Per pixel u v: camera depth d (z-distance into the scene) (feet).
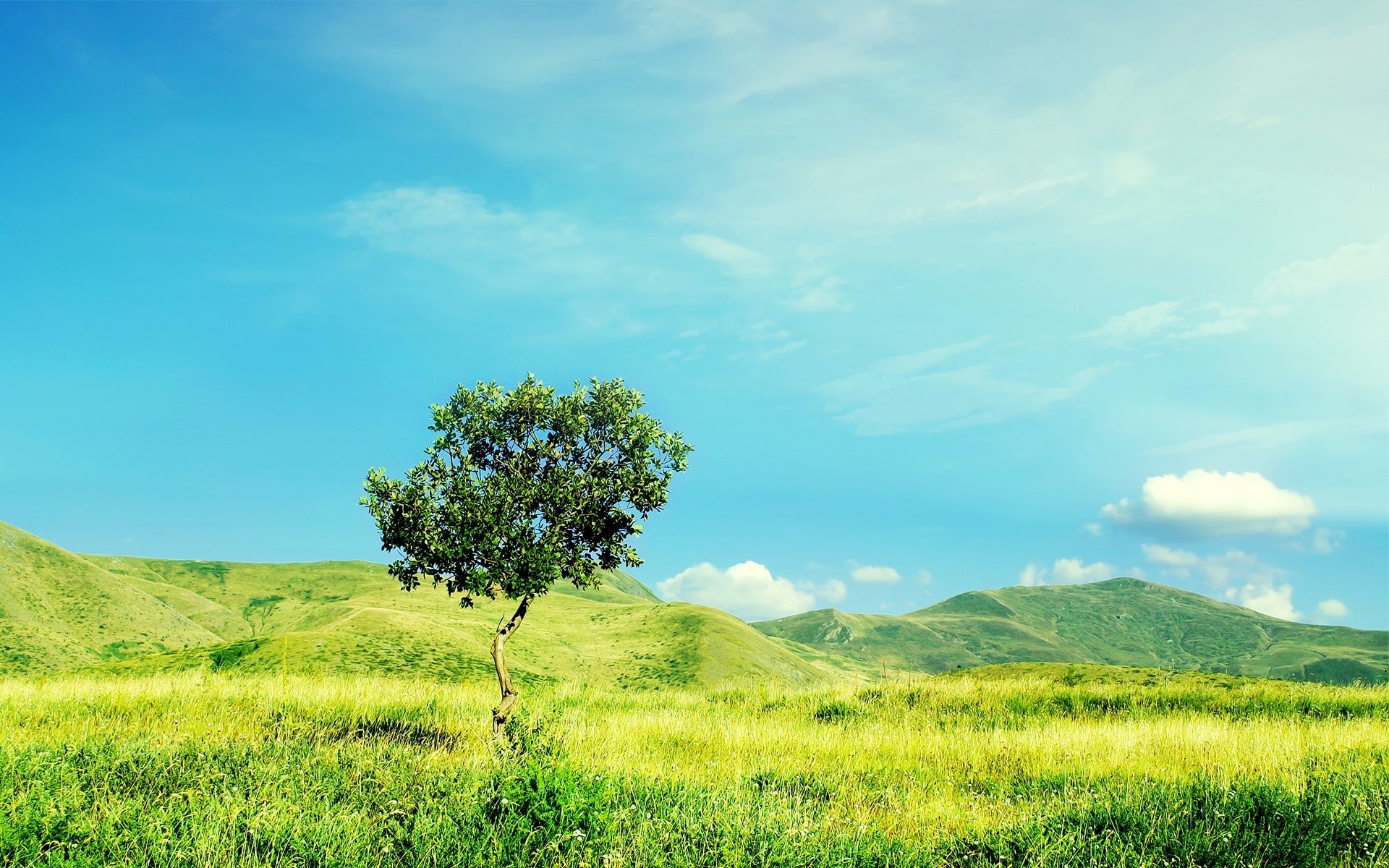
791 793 31.37
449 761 31.55
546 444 45.78
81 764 27.61
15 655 384.06
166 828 20.29
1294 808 24.54
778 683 95.30
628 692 88.43
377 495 43.96
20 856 18.53
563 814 21.21
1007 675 102.42
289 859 19.22
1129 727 50.85
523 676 282.15
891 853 22.33
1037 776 36.40
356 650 257.14
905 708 71.05
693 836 21.81
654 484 45.85
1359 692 70.64
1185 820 24.54
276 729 37.52
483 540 43.32
